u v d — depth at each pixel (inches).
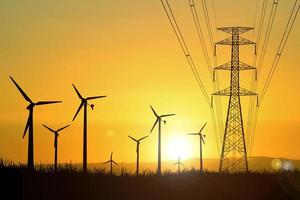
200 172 3587.6
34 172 2918.3
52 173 2970.0
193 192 2955.2
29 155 2834.6
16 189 2527.1
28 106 2950.3
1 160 3142.2
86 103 3474.4
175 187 3009.4
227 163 4547.2
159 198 2684.5
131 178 3078.2
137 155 4534.9
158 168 3853.3
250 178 3499.0
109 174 3137.3
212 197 2886.3
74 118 3494.1
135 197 2650.1
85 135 3410.4
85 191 2625.5
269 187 3304.6
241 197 2987.2
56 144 4143.7
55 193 2522.1
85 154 3363.7
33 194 2450.8
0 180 2684.5
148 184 2967.5
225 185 3233.3
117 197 2581.2
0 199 2314.2
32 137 2876.5
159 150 4084.6
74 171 3105.3
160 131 4146.2
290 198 3056.1
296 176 3668.8
